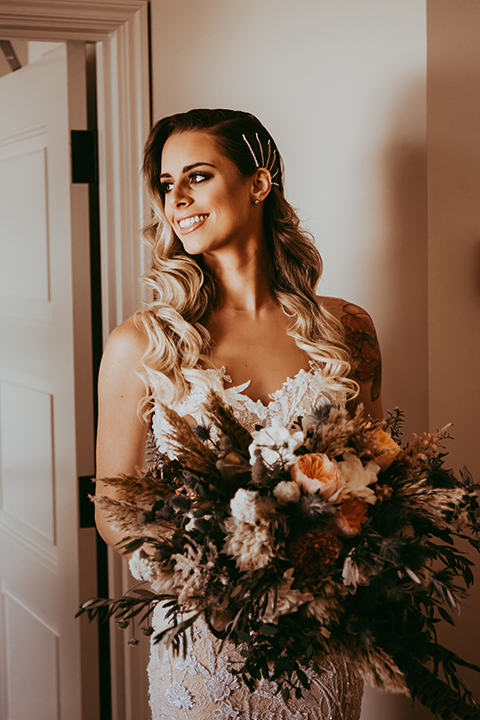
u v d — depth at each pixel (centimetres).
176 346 123
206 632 105
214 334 129
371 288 176
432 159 175
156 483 96
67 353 172
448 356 181
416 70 172
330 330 137
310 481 85
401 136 173
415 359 178
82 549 173
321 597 85
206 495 89
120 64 162
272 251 139
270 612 83
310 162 172
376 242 175
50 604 182
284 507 86
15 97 182
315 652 87
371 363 146
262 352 129
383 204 174
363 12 171
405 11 171
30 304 183
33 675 191
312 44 170
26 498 190
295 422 101
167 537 95
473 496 97
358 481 90
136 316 128
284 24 169
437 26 173
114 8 160
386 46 172
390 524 88
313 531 84
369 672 83
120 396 124
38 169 176
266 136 130
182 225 122
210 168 119
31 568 189
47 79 171
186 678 106
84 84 167
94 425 174
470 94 177
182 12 165
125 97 163
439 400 180
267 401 123
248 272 131
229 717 103
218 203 120
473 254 181
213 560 86
